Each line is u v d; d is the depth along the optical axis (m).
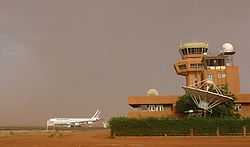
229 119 53.28
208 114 63.41
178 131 52.66
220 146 34.19
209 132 52.41
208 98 59.78
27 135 64.06
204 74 82.38
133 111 80.44
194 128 52.53
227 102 64.94
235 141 41.91
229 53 85.69
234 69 81.31
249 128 52.62
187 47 100.00
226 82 80.62
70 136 58.47
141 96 79.94
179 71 99.25
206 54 94.88
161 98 79.31
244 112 75.12
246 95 74.38
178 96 78.81
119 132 53.38
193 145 35.84
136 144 38.00
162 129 52.84
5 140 46.41
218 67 83.94
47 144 38.59
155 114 79.44
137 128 53.19
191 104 67.56
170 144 37.66
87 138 52.16
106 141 44.25
